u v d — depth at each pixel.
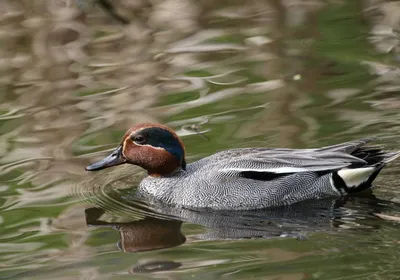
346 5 21.31
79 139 15.46
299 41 19.55
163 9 21.25
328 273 10.79
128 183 14.40
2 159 14.77
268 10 21.36
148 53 19.28
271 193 13.54
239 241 12.00
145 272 11.04
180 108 16.53
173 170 13.98
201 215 13.24
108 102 16.95
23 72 18.52
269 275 10.82
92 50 19.52
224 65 18.48
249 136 15.23
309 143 14.88
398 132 15.18
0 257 11.61
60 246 11.91
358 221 12.59
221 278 10.78
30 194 13.61
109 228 12.59
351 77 17.55
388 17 20.48
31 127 16.02
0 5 21.45
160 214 13.21
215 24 20.66
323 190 13.60
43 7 21.27
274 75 17.88
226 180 13.62
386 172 14.16
